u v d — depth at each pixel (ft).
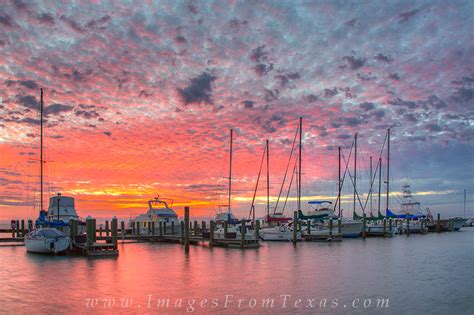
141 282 81.00
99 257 124.16
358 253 138.10
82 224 157.58
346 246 167.84
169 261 114.83
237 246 160.25
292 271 96.02
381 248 158.10
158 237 197.57
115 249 128.98
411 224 277.03
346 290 73.97
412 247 162.40
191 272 94.17
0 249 150.41
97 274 90.84
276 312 59.31
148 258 122.21
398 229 272.31
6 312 58.65
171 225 217.97
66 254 130.62
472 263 111.14
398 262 112.98
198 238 181.47
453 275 90.68
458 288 76.38
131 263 110.32
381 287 76.89
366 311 60.34
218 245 167.12
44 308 60.64
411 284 79.97
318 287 76.54
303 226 214.48
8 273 92.07
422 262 113.19
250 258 122.31
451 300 67.10
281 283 80.48
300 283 80.48
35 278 85.40
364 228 222.28
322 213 219.00
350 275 90.33
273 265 106.52
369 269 99.55
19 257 124.26
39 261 114.32
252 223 213.25
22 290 73.05
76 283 79.71
